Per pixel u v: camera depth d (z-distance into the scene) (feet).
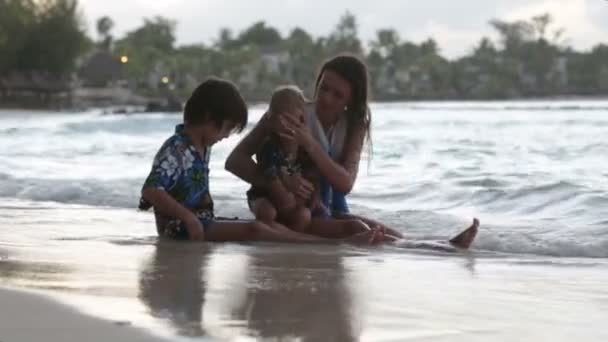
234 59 468.75
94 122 98.22
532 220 20.99
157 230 17.46
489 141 58.90
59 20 284.82
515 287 12.05
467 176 30.66
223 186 27.37
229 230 16.94
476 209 23.66
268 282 11.88
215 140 17.37
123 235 17.48
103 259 13.75
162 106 179.52
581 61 546.26
